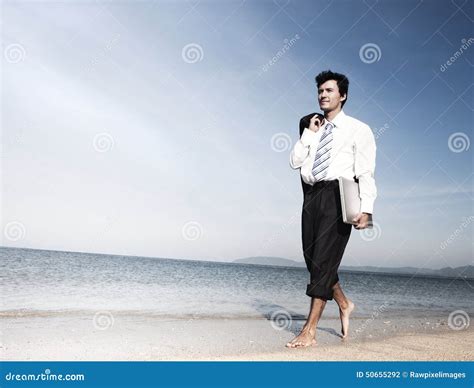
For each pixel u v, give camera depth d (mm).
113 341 3369
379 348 3355
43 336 3457
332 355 3100
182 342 3414
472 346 3609
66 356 2932
